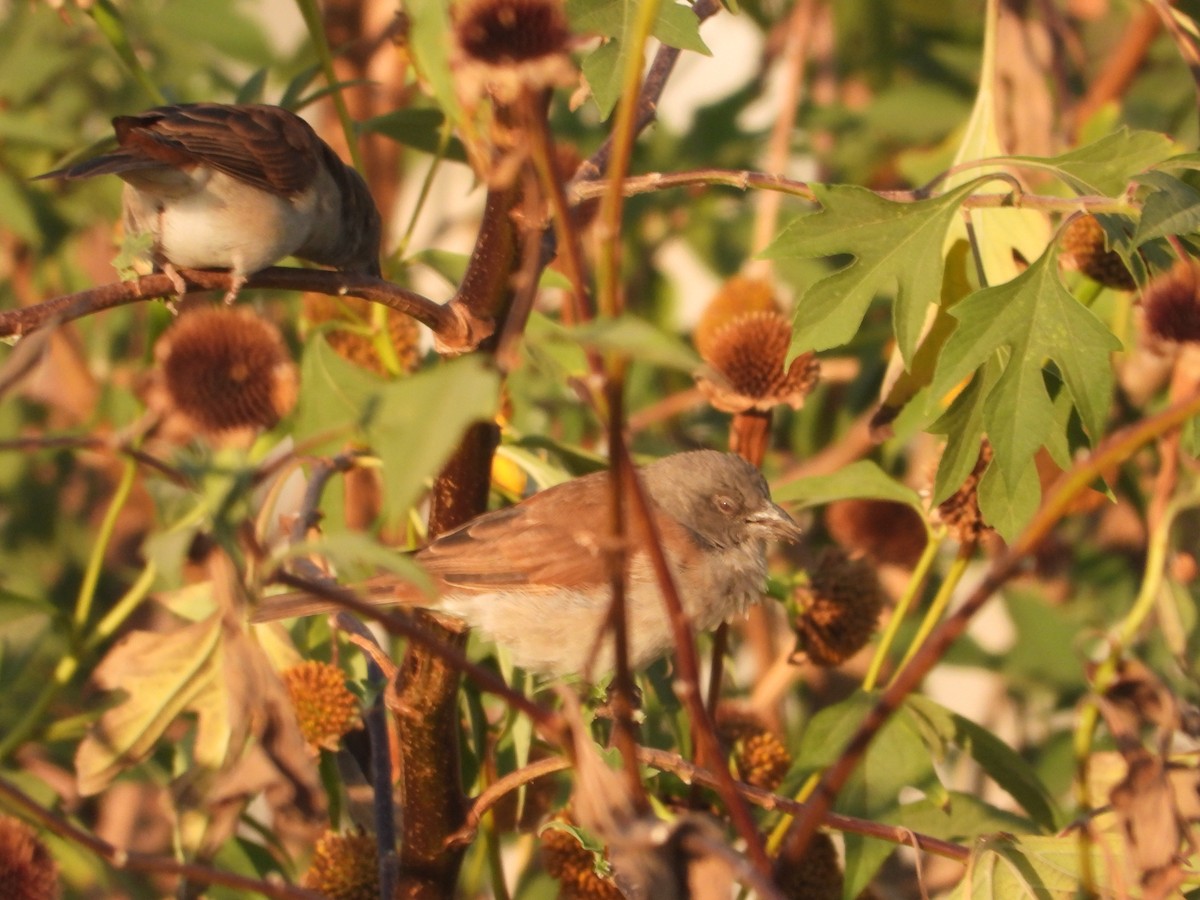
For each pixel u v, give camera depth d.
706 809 9.19
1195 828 6.86
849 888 8.53
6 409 13.04
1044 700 13.05
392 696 7.52
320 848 8.95
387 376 10.12
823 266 13.81
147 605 12.73
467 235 15.59
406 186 15.80
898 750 8.84
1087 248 9.62
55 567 12.88
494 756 9.42
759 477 10.45
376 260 10.34
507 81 4.60
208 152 8.83
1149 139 7.69
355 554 4.79
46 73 13.37
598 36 7.11
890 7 15.20
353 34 14.33
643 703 9.64
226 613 6.91
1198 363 7.52
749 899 8.07
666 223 14.52
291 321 13.14
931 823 9.05
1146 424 4.90
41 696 9.83
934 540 9.50
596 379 4.86
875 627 10.16
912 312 7.63
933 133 14.13
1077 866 7.17
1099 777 9.03
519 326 4.59
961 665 12.34
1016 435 7.31
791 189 7.69
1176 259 7.95
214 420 6.72
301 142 9.38
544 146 4.65
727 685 10.97
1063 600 12.42
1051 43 13.29
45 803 9.34
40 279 13.88
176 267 9.09
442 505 7.67
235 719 6.86
